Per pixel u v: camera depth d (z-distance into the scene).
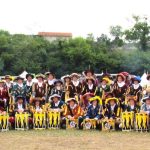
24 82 16.50
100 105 15.59
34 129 15.29
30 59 37.78
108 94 15.84
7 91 15.93
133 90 16.12
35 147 11.64
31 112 15.58
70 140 12.80
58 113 15.53
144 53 37.41
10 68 37.31
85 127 15.42
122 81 16.30
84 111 15.74
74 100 15.79
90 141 12.66
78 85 16.45
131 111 15.29
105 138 13.27
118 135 13.97
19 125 15.21
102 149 11.41
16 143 12.25
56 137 13.38
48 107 15.74
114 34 43.53
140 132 14.77
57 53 38.41
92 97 15.86
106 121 15.20
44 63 37.94
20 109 15.56
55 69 38.09
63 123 15.64
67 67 37.97
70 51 37.69
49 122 15.48
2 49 37.81
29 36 44.50
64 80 16.78
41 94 16.31
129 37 42.62
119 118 15.30
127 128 15.11
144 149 11.45
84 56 37.56
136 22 42.69
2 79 17.95
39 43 39.34
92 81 16.42
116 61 37.22
